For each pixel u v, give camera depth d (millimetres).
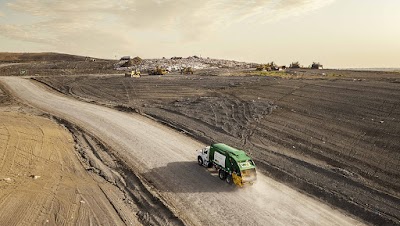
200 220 20203
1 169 25125
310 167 27203
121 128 40719
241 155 24688
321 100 46844
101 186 24234
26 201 20734
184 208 21609
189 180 25891
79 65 145375
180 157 31016
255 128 38281
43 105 55438
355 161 27812
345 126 35719
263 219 20328
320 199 22812
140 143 34938
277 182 25562
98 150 32500
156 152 32281
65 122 43406
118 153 31875
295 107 45000
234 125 40125
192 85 70812
